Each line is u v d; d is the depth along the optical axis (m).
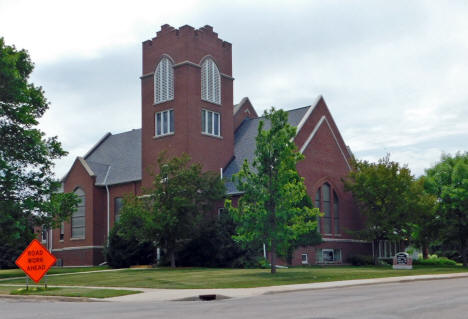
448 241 47.66
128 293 23.52
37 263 25.36
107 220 53.47
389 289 22.16
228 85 51.16
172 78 48.38
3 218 35.91
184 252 43.38
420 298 17.33
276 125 32.56
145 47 50.91
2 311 17.25
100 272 37.75
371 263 47.56
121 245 45.75
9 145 39.38
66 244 54.62
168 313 15.30
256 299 19.70
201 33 49.00
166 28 49.38
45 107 41.81
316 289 23.92
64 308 18.00
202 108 48.09
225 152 49.50
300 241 42.28
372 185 43.84
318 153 47.47
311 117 47.88
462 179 45.75
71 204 42.09
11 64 37.94
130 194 41.12
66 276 35.47
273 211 32.09
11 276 40.78
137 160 54.41
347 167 50.50
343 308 14.94
